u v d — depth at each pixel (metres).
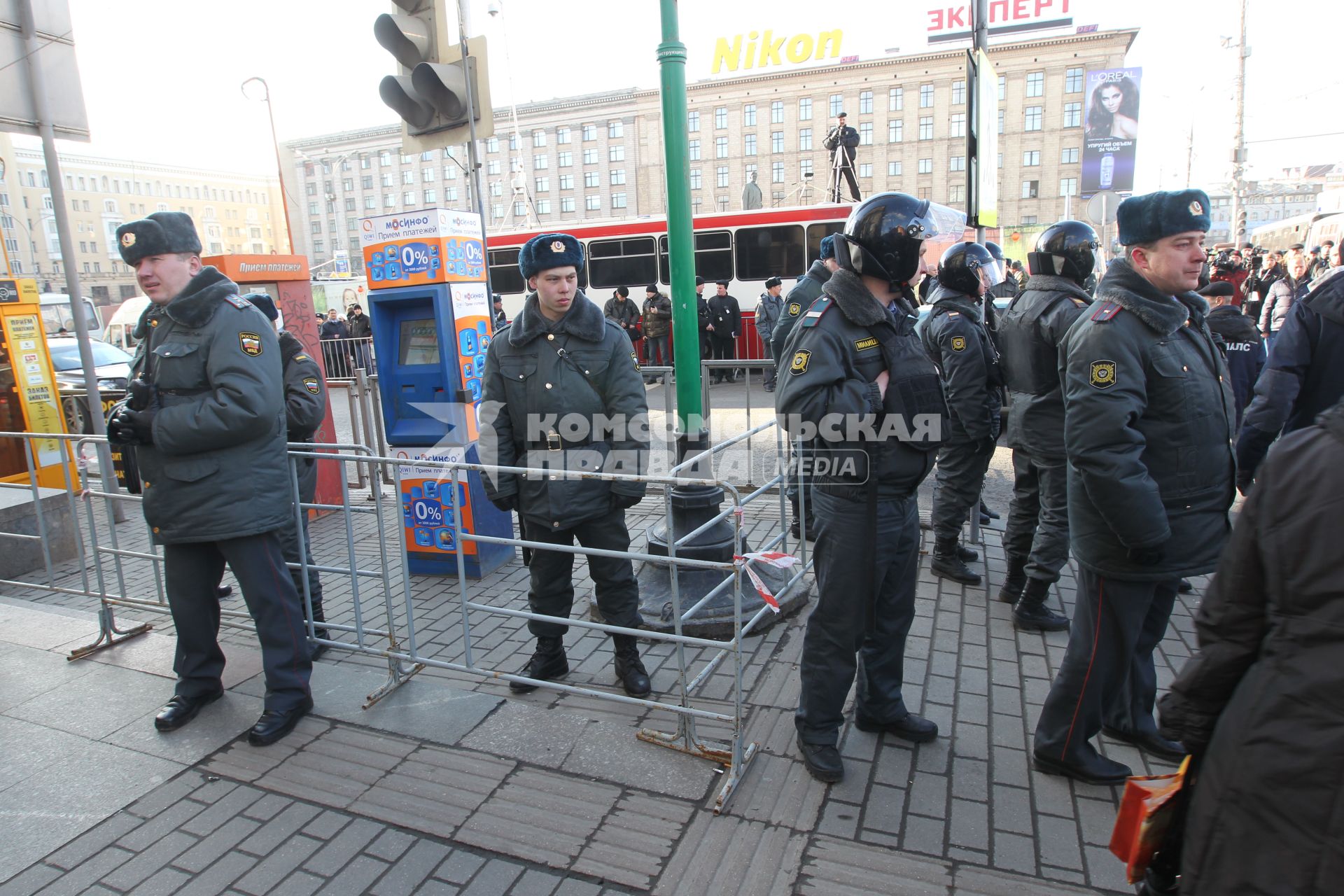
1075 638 2.67
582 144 71.94
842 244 2.60
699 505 4.29
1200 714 1.51
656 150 69.69
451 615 4.52
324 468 6.91
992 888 2.25
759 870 2.35
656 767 2.88
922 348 2.70
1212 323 5.21
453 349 4.91
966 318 4.34
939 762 2.88
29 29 6.16
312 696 3.44
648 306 15.33
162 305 3.16
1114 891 2.23
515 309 18.39
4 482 6.25
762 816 2.59
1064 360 2.55
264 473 3.14
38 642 4.18
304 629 3.42
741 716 2.77
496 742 3.09
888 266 2.52
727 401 8.97
